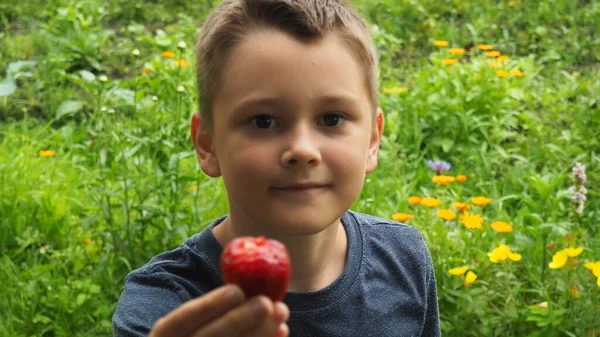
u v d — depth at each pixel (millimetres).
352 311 2264
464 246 4125
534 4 8547
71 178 5188
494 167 5684
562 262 3729
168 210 4363
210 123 2119
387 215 4590
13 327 3986
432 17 8281
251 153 1959
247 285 1444
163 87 5363
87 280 4152
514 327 3857
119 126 4719
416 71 7238
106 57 7531
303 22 1950
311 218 1970
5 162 5254
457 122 5965
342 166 1990
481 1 8656
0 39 7793
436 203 4156
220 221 2342
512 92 6297
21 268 4441
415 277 2430
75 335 4016
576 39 7836
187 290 2166
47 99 6688
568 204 5203
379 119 2348
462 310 3836
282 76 1927
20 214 4777
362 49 2045
